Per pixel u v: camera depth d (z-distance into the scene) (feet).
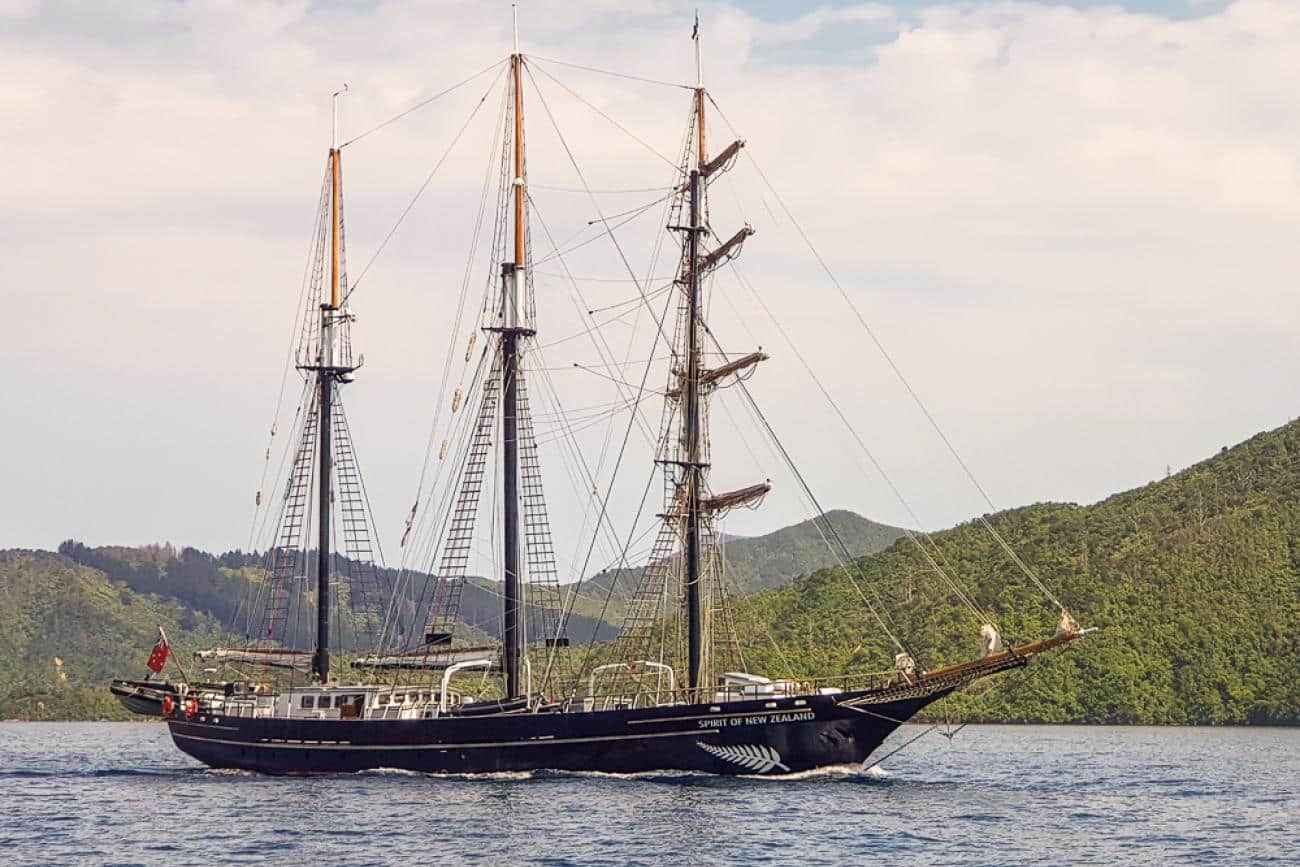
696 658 346.74
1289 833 276.62
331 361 405.59
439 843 249.14
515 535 358.43
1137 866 237.45
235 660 395.55
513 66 367.66
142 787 349.41
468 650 364.38
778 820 268.62
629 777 322.34
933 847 247.09
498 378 364.79
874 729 319.06
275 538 420.36
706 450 360.07
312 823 272.31
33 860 244.42
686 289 361.71
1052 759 469.98
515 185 366.63
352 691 351.67
